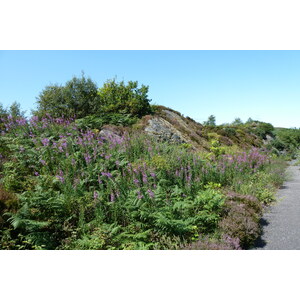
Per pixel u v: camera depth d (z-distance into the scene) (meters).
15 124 11.85
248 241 6.06
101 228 5.89
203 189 9.15
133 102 18.95
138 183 8.09
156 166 9.23
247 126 48.25
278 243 6.15
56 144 9.70
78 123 13.36
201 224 6.52
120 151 10.59
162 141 15.26
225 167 11.51
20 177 7.91
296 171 18.67
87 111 16.67
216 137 23.52
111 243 5.53
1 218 5.51
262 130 43.94
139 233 5.66
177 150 11.69
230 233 5.99
